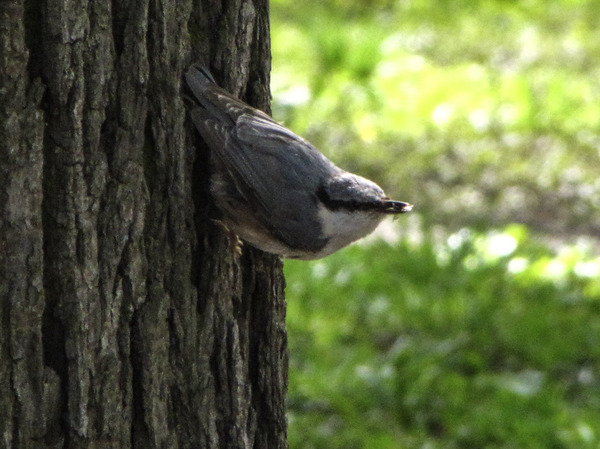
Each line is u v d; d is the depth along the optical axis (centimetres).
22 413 635
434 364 1345
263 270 779
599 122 2356
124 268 664
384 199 791
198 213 727
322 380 1283
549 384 1326
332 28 2816
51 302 642
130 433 680
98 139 645
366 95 2478
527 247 1722
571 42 2877
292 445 1178
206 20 720
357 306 1502
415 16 3147
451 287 1559
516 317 1466
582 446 1181
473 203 1984
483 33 2966
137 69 655
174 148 687
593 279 1623
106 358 661
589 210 1967
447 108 2433
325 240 789
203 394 720
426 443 1191
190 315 708
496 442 1201
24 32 614
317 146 2227
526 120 2355
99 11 635
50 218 636
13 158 614
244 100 764
